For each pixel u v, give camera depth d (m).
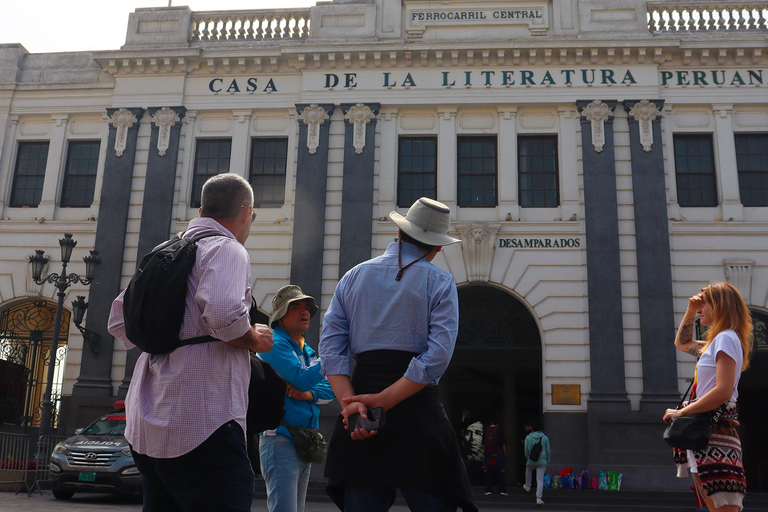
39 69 21.22
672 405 17.16
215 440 2.89
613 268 18.14
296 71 20.11
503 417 23.22
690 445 3.92
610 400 17.27
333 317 3.47
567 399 17.52
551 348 17.91
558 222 18.59
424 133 19.52
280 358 4.88
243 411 3.05
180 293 2.96
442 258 18.56
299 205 19.14
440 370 3.14
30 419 19.03
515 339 18.52
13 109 20.81
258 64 20.08
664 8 19.80
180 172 19.84
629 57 19.22
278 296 5.33
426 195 19.33
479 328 18.64
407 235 3.51
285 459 4.86
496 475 19.89
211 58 20.08
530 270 18.42
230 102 20.05
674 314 17.84
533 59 19.41
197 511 2.86
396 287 3.35
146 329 2.91
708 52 19.06
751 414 21.41
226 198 3.34
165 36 20.61
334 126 19.67
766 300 17.91
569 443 17.27
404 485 3.04
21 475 14.77
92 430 14.31
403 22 20.19
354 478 3.12
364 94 19.66
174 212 19.59
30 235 19.92
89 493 15.30
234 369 3.03
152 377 3.04
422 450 3.08
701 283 18.08
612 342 17.69
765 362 19.00
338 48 19.59
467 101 19.38
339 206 19.19
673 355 17.52
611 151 18.83
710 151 19.05
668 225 18.41
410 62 19.69
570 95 19.22
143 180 19.83
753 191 18.75
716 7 19.67
